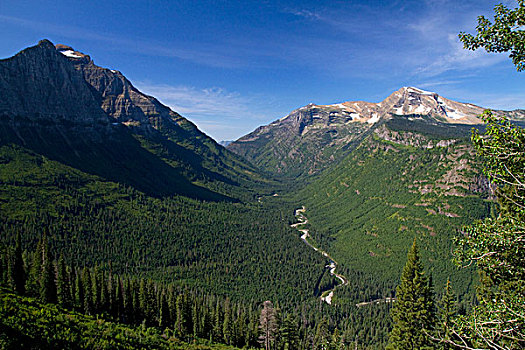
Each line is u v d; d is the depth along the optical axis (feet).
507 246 57.11
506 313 56.44
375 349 471.21
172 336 346.95
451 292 165.58
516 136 54.75
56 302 314.14
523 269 59.21
